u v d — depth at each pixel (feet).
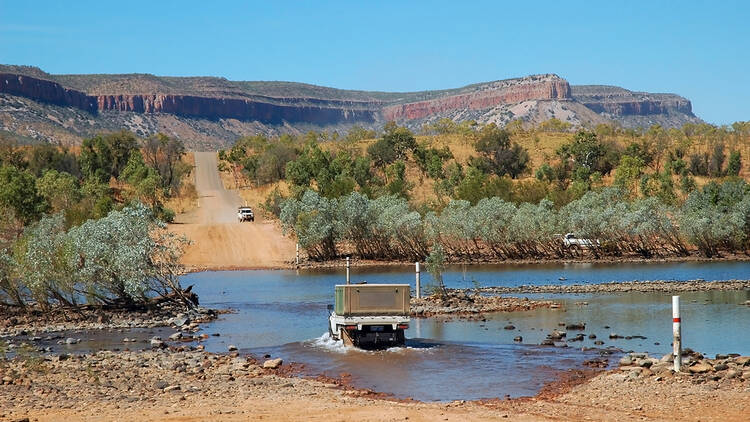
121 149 503.20
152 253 129.49
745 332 101.45
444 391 67.05
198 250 253.85
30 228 197.26
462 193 333.42
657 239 266.16
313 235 240.53
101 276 126.41
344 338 91.09
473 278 190.70
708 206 291.38
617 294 153.17
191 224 307.58
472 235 248.11
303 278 197.77
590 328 106.01
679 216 258.78
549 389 67.00
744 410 55.93
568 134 617.21
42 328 112.57
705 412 55.67
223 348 92.84
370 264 237.45
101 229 128.26
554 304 133.59
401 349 88.58
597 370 75.41
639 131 646.33
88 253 125.29
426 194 413.39
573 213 259.39
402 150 502.79
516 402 61.26
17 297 127.85
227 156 555.28
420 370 76.64
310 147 510.99
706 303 135.23
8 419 53.72
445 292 139.03
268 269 227.61
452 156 516.73
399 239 245.24
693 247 266.77
